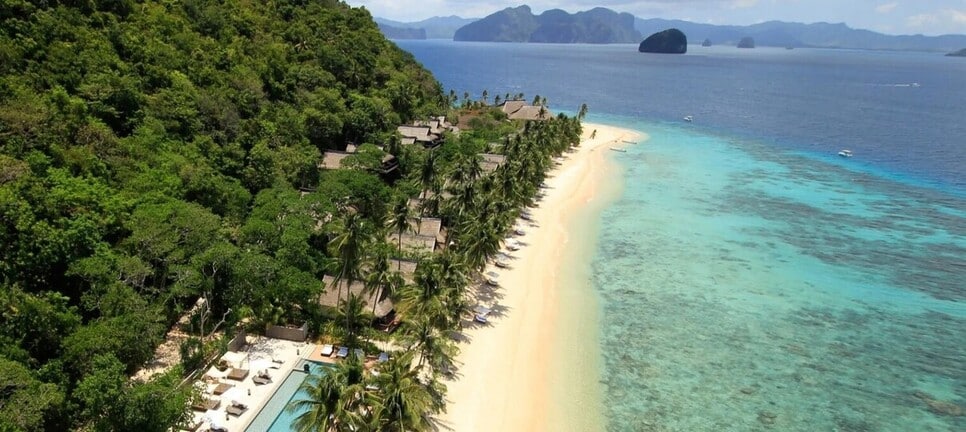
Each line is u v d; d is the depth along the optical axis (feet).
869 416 159.12
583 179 386.11
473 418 149.18
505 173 271.28
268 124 273.75
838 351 190.19
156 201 183.42
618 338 192.03
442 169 311.27
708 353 185.88
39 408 108.47
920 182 398.21
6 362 111.65
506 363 173.58
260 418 137.49
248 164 247.29
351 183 245.65
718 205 337.31
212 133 248.32
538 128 418.31
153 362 150.30
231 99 274.98
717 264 254.27
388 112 376.07
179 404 121.19
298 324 175.01
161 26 280.10
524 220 300.40
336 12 435.94
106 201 170.30
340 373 116.67
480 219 218.18
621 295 222.28
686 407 159.53
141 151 205.16
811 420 156.46
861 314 214.69
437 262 186.29
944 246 280.51
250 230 188.65
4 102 182.60
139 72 246.27
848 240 286.46
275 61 325.21
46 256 144.46
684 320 205.67
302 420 112.98
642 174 404.57
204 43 294.25
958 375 179.32
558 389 164.04
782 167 435.12
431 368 158.92
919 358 187.83
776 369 179.01
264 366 155.12
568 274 238.48
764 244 278.87
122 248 163.73
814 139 546.26
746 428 152.35
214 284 169.07
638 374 173.27
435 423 145.38
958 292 233.35
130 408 112.47
